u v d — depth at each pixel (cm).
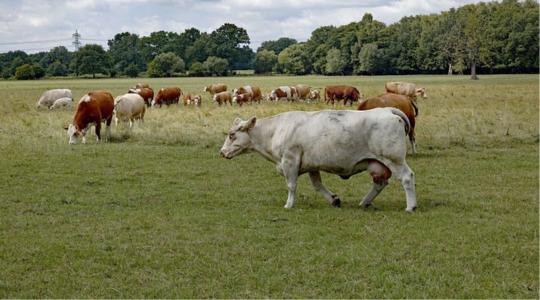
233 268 718
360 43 12875
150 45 16675
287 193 1162
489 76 9456
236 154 1089
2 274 704
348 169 1002
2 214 996
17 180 1295
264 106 3672
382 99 1600
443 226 888
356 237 838
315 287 657
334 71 13162
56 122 2502
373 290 645
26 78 12300
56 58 16862
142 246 806
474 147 1720
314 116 1016
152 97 4041
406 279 674
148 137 1975
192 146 1812
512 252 760
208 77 12312
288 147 1016
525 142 1784
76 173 1384
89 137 2055
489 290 638
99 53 13725
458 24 9700
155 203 1080
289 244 808
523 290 638
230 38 16175
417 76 10594
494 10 10588
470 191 1151
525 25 9906
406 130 1000
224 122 2425
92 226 912
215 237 845
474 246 788
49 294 647
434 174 1332
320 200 1095
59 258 761
